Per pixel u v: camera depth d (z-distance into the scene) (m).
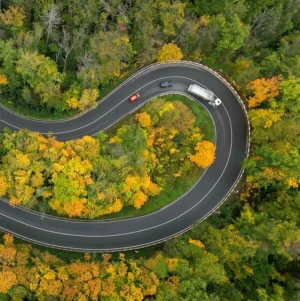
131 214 101.56
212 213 104.25
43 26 99.00
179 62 109.69
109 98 107.62
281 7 104.44
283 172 96.31
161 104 102.00
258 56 110.75
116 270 84.38
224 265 94.38
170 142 101.44
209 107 109.00
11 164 88.19
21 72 95.62
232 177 106.75
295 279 95.44
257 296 91.44
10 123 104.44
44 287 79.75
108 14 101.06
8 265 81.31
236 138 108.50
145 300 83.31
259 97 99.44
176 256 89.62
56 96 101.44
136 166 94.69
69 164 89.31
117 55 98.62
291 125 94.94
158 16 100.81
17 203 92.88
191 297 83.19
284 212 97.62
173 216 103.38
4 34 99.31
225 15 102.81
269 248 91.31
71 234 99.12
